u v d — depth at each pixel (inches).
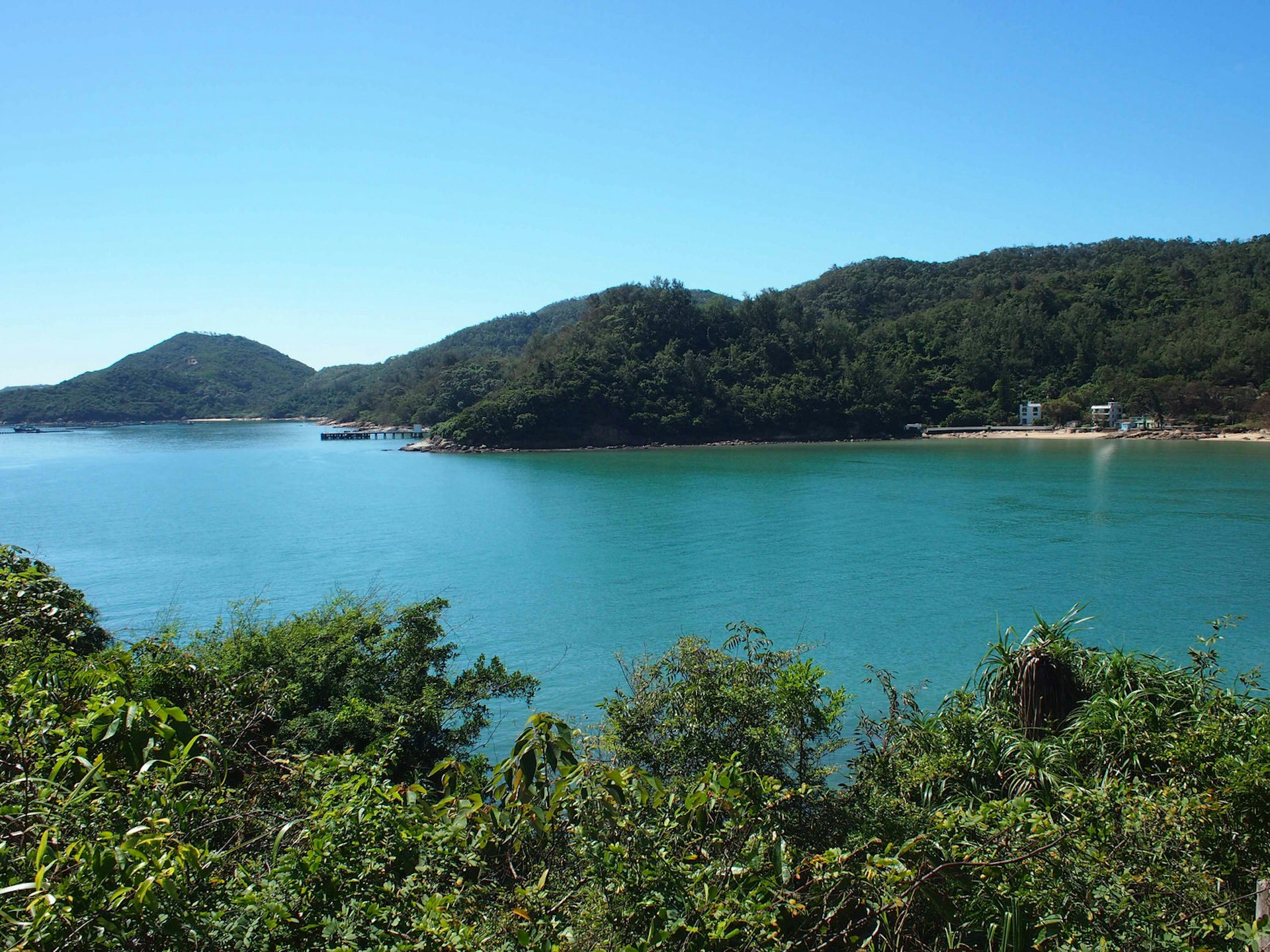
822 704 452.8
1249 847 287.0
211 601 1444.4
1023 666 517.7
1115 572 1491.1
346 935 183.3
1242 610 1211.2
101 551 1956.2
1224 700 426.3
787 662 409.7
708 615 1266.0
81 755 214.5
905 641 1089.4
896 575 1512.1
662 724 377.7
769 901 221.5
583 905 221.6
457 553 1866.4
